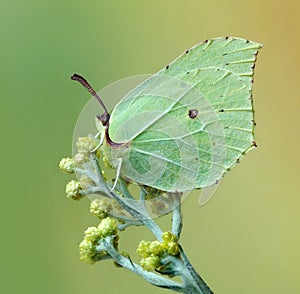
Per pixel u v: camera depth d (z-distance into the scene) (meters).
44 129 0.50
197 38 0.51
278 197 0.50
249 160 0.50
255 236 0.50
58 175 0.50
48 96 0.50
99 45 0.51
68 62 0.51
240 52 0.44
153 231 0.43
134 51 0.51
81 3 0.51
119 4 0.51
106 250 0.42
